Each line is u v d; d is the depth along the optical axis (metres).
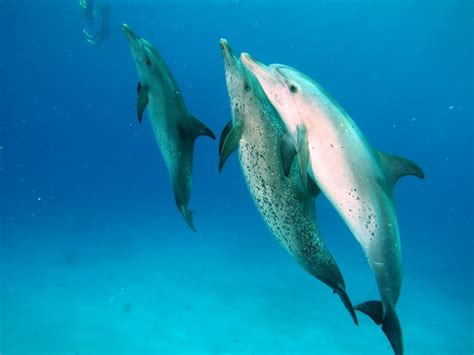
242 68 3.49
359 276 19.28
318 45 67.81
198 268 18.39
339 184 3.39
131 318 12.59
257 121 3.51
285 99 3.42
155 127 4.08
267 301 14.55
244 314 13.25
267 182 3.53
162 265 18.70
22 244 22.03
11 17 48.47
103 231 26.14
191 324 12.32
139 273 17.31
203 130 3.96
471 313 15.92
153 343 11.05
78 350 10.52
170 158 4.04
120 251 21.05
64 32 56.09
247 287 15.96
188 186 4.08
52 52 67.31
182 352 10.60
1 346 10.62
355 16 48.41
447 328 14.10
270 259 20.55
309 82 3.47
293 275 17.91
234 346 11.05
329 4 43.97
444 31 45.97
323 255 3.39
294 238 3.49
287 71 3.48
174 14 51.12
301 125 3.34
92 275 16.84
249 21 56.22
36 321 12.22
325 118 3.34
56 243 22.58
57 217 31.64
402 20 46.22
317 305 14.49
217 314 13.15
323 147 3.36
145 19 54.50
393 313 3.39
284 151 3.34
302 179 3.11
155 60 3.93
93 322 12.26
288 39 66.94
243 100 3.51
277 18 53.34
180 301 14.15
